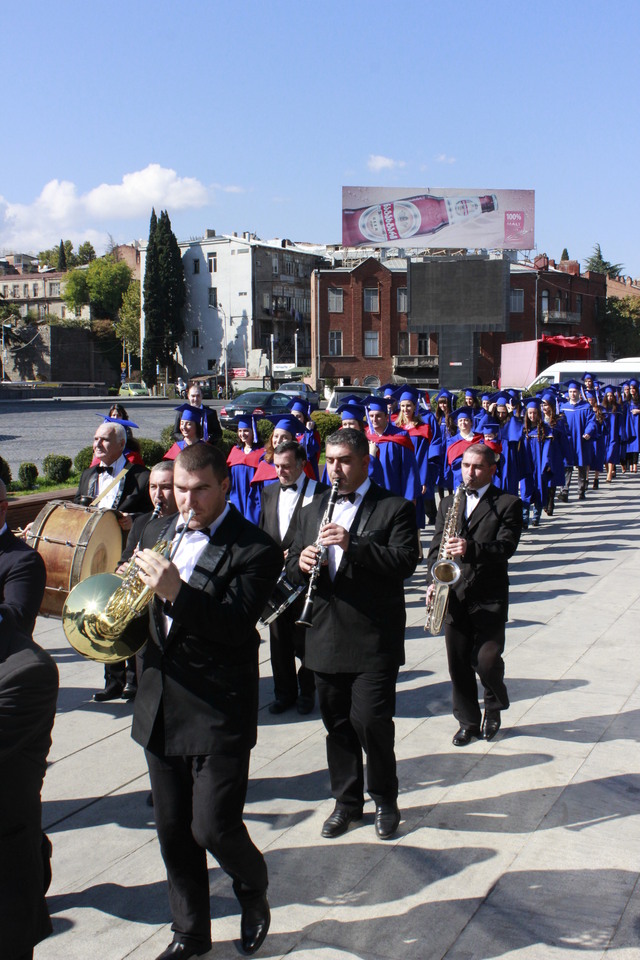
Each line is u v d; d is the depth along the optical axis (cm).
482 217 5553
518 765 517
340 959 346
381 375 6178
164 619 339
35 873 279
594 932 360
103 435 609
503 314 4888
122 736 566
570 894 387
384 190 5562
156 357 7025
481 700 623
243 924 348
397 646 431
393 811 441
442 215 5556
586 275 6794
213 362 7131
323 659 427
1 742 258
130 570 340
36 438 2453
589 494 1809
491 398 1394
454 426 1258
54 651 758
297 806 472
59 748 547
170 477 472
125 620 333
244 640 330
